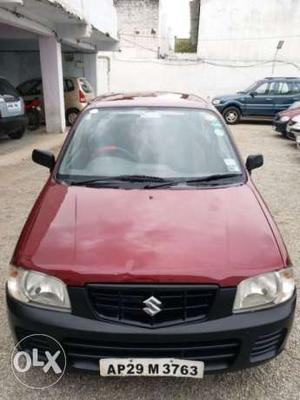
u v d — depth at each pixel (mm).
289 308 2236
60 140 11117
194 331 2066
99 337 2076
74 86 14008
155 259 2148
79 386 2420
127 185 2957
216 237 2338
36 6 8492
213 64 21484
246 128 14898
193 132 3447
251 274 2137
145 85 21875
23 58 18266
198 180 3043
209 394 2381
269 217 2650
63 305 2129
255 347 2195
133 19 22094
